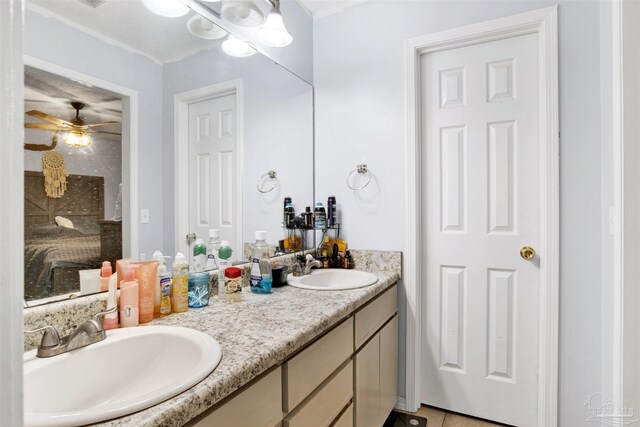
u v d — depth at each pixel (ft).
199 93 4.83
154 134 4.23
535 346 5.75
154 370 3.05
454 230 6.34
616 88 4.24
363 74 6.93
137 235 4.00
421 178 6.59
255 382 2.82
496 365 6.05
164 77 4.36
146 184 4.13
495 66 6.01
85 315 3.29
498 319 6.02
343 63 7.14
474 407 6.21
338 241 6.99
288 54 6.72
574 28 5.32
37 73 3.14
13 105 0.95
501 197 5.97
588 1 5.24
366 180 6.88
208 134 5.00
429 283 6.55
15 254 0.95
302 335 3.31
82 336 2.79
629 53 4.11
